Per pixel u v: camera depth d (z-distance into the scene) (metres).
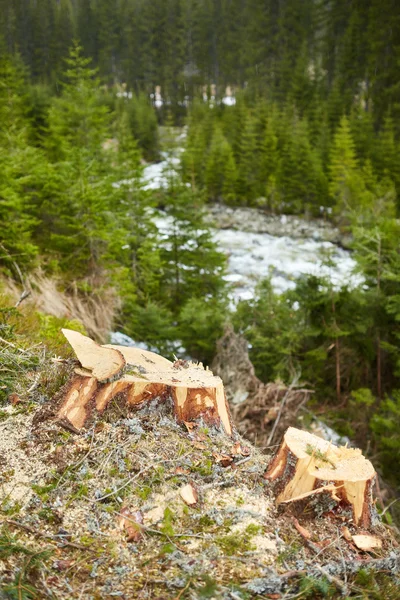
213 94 61.91
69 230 8.72
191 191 12.24
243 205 25.11
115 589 2.27
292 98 39.25
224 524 2.60
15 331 4.63
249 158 25.98
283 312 9.84
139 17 59.09
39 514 2.57
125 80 61.78
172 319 10.02
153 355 3.59
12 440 2.95
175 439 3.03
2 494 2.64
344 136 23.59
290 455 2.79
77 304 7.91
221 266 12.02
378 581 2.49
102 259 8.78
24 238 7.74
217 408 3.18
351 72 44.50
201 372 3.37
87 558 2.39
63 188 8.71
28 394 3.36
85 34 60.56
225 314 9.52
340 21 51.78
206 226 11.94
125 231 9.09
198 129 31.19
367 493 2.70
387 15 40.81
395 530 3.05
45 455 2.86
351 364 9.87
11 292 6.66
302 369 9.64
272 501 2.76
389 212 18.69
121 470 2.81
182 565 2.37
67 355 4.21
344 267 16.55
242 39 58.94
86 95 14.42
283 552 2.48
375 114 36.38
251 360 9.30
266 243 20.00
